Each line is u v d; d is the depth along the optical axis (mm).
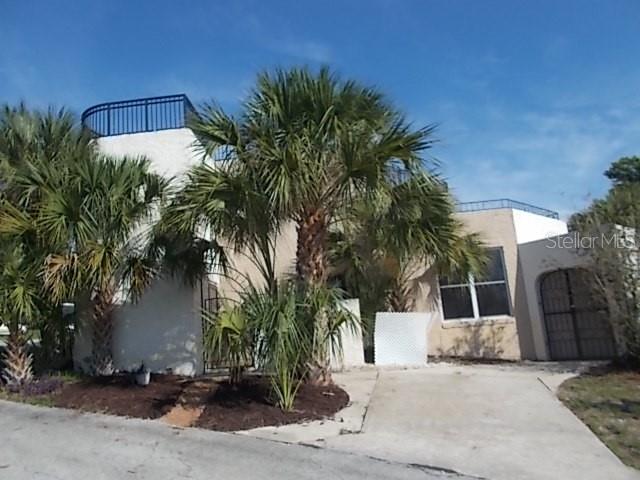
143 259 9852
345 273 12961
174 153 11336
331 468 5363
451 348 14180
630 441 5969
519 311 14023
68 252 8922
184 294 10836
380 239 10023
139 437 6523
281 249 13078
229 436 6531
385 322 12008
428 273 14391
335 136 7836
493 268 14344
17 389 8969
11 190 9375
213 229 8625
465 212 14695
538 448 5836
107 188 9000
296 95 8125
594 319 13070
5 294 8617
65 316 10188
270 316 7180
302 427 6867
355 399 8312
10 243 8797
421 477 5078
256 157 7930
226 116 8305
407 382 9523
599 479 4914
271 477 5141
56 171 9086
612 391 8461
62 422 7270
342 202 8555
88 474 5273
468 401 8039
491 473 5156
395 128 8070
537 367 11336
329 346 8148
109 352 10258
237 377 8773
